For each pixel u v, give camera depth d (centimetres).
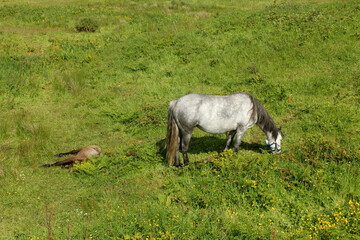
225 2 2533
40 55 1402
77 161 658
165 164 677
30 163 683
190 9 2314
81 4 2550
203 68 1230
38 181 624
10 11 2208
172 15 2070
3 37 1647
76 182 618
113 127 860
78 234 470
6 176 628
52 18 2080
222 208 519
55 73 1239
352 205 482
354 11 1515
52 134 823
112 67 1305
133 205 543
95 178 623
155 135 816
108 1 2655
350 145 659
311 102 918
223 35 1516
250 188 539
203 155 716
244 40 1401
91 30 1827
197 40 1488
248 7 2277
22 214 533
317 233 443
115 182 609
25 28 1855
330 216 481
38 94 1079
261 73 1127
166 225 470
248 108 630
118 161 661
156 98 1037
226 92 1023
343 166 588
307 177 561
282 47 1275
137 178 627
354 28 1316
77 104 1012
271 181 555
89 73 1241
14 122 873
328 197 520
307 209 507
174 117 623
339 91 958
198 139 799
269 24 1539
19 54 1390
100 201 564
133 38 1603
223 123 626
